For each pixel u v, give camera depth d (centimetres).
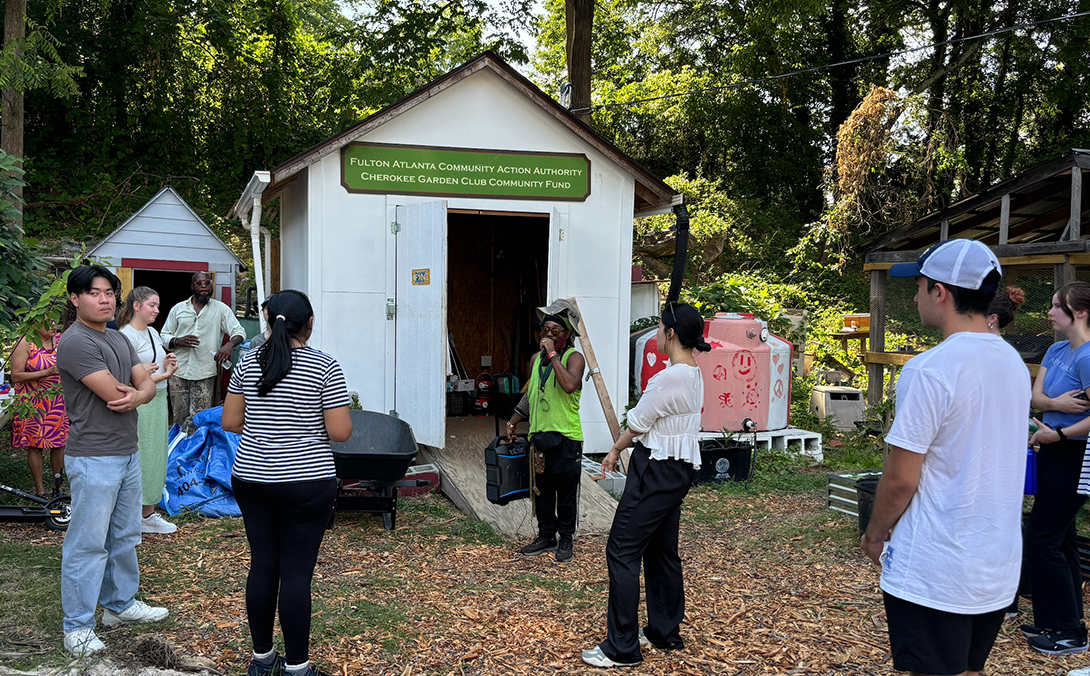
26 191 1688
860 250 1019
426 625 430
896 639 256
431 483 717
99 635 398
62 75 1116
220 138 1961
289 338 344
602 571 529
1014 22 2180
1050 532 412
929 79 2155
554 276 836
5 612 416
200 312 770
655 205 882
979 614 248
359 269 795
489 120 823
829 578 520
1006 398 249
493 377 1010
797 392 1062
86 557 375
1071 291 427
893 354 979
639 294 1143
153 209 1019
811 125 2484
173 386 764
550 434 543
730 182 2420
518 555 559
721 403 854
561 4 2117
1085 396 405
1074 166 787
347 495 645
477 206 823
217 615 429
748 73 2288
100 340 382
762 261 2064
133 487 402
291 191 922
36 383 598
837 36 2400
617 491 745
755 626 440
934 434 245
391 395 808
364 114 2047
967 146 2314
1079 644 409
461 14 1747
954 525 245
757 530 637
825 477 811
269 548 347
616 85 2497
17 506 564
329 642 402
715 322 865
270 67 1994
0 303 592
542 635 423
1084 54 2112
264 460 333
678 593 406
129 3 1881
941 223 934
